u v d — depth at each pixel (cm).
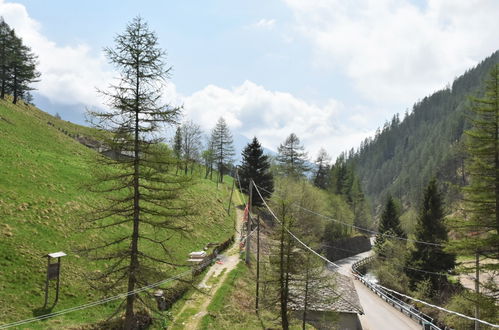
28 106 8375
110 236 3244
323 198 7438
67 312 2164
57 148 5562
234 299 3350
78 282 2464
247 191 7006
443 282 4728
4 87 7194
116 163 1922
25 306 2059
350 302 3612
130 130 1888
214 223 5456
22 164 3759
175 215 2070
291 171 8062
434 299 4525
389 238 6228
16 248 2442
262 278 3453
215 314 2922
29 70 7488
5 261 2295
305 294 3027
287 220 2917
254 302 3516
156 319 2541
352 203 10544
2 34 7125
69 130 8506
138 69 1870
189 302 3066
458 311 3538
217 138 8462
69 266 2570
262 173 7025
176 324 2630
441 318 3959
